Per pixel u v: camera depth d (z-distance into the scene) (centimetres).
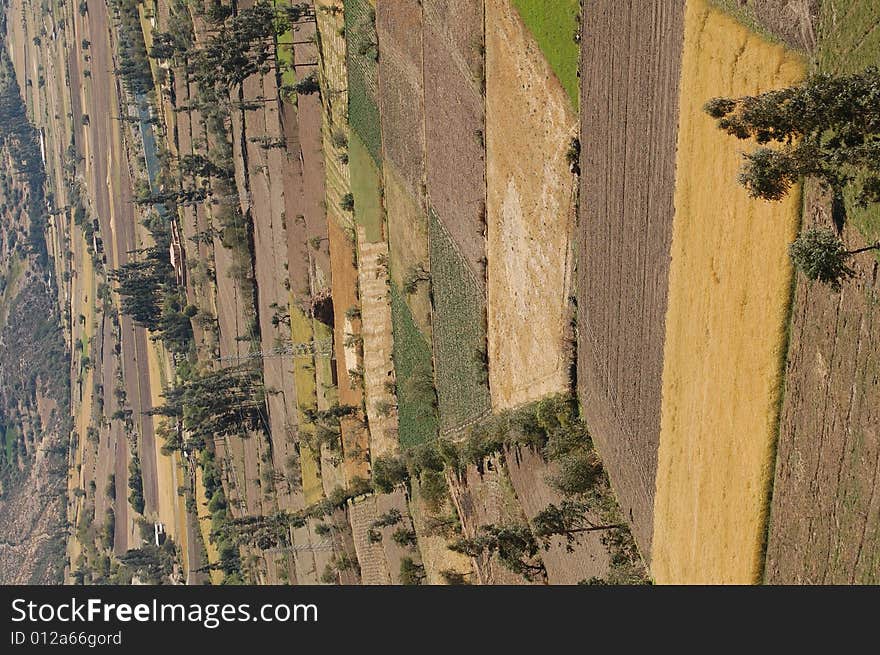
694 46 3148
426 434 5881
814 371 2639
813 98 2294
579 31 4022
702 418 3209
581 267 4125
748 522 2927
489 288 5009
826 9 2552
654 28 3434
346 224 6925
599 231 3956
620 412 3859
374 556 6675
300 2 7419
